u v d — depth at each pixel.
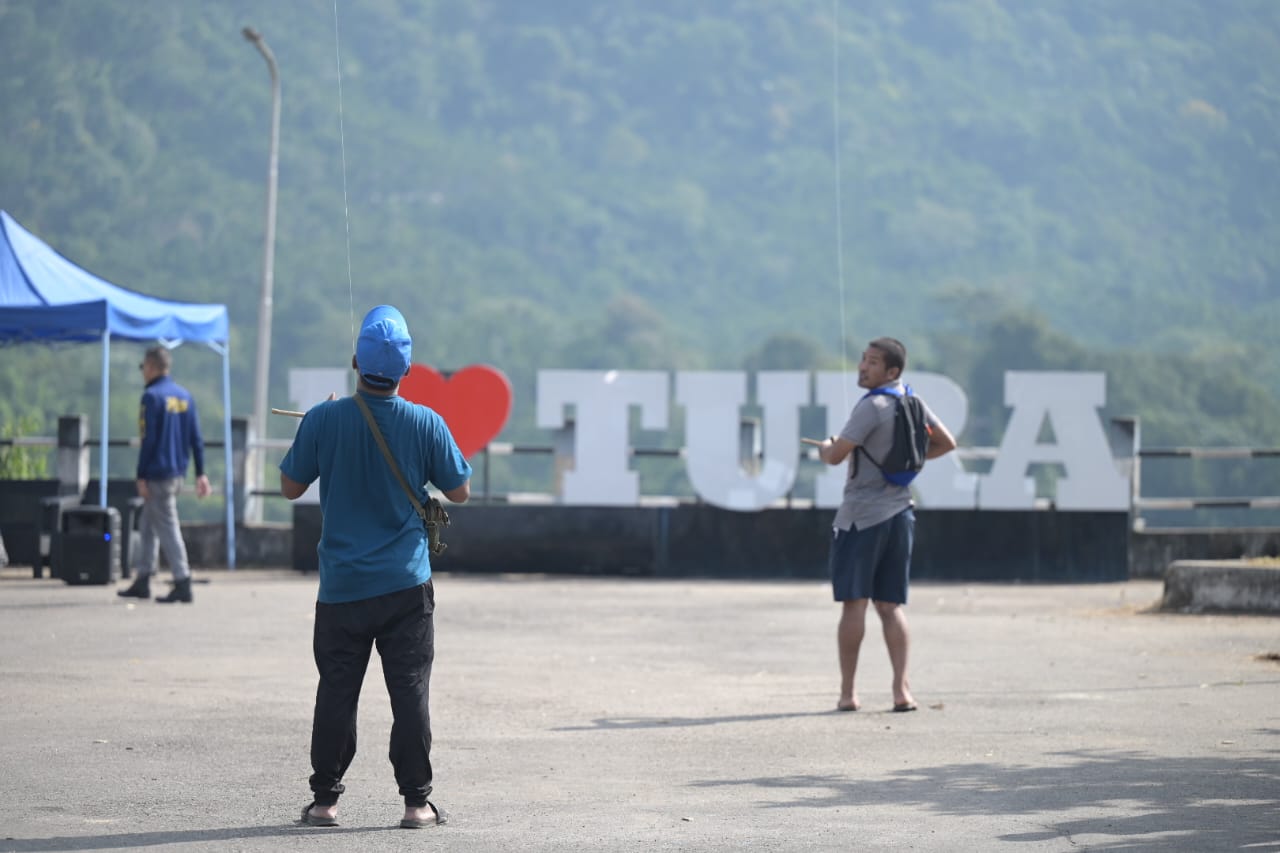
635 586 23.88
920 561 25.61
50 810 8.42
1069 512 25.39
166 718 11.38
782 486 25.69
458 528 25.97
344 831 8.04
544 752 10.36
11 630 16.88
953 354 172.00
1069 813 8.53
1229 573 19.28
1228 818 8.40
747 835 8.01
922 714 11.97
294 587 22.73
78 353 155.00
